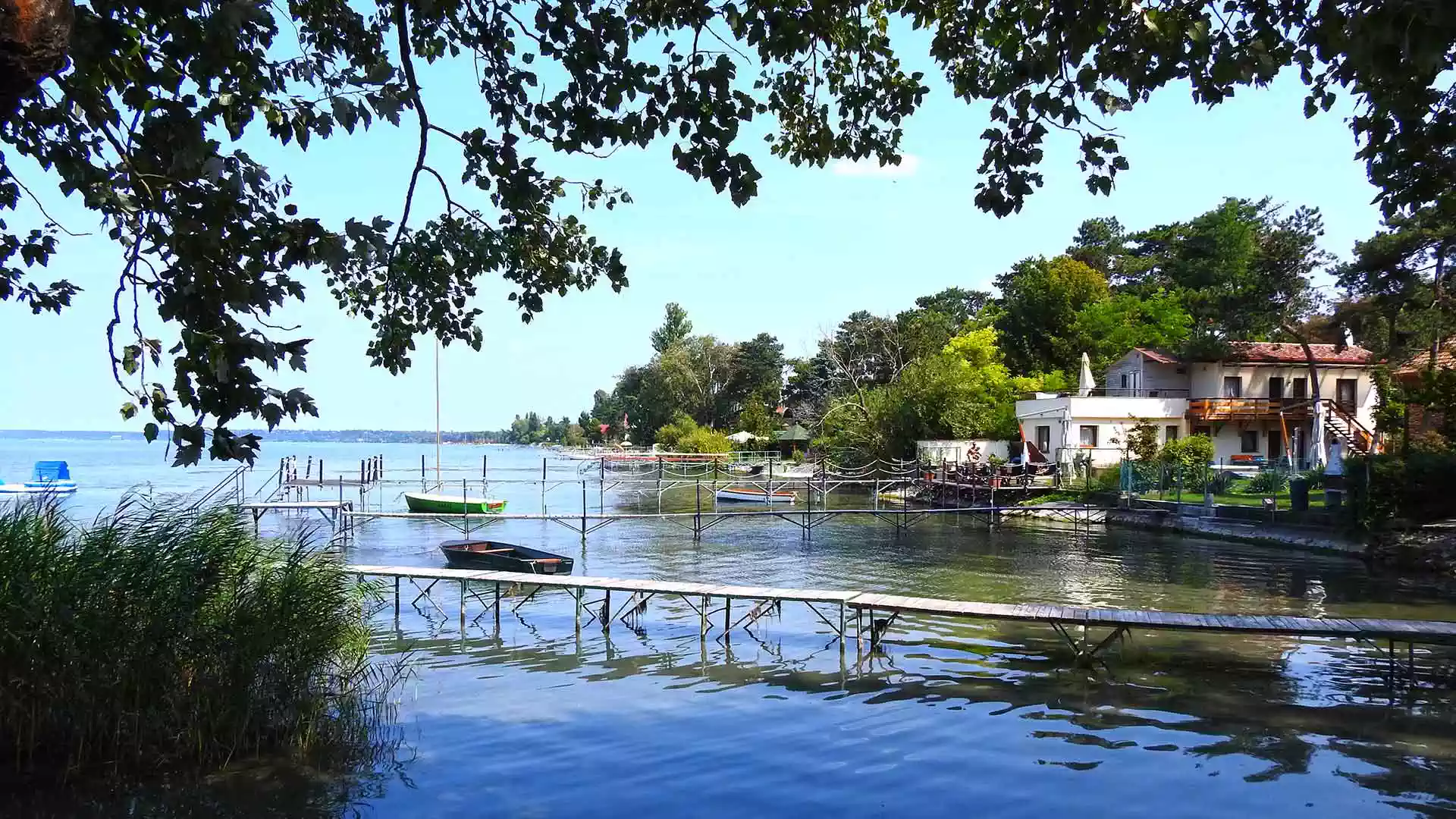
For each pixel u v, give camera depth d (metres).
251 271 4.47
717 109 5.56
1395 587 19.38
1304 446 43.06
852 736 9.82
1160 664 13.09
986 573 22.31
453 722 10.27
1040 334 62.75
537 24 5.79
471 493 54.88
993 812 7.72
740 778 8.55
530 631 15.80
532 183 6.19
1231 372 43.84
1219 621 12.88
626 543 29.56
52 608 8.07
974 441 49.41
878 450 53.94
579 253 7.60
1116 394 48.53
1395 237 29.22
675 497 50.25
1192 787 8.27
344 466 85.62
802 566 23.75
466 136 6.05
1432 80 5.26
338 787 8.13
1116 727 10.10
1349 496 23.97
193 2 4.14
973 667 12.96
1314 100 5.86
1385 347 36.00
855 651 14.06
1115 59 5.63
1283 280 43.81
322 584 10.00
